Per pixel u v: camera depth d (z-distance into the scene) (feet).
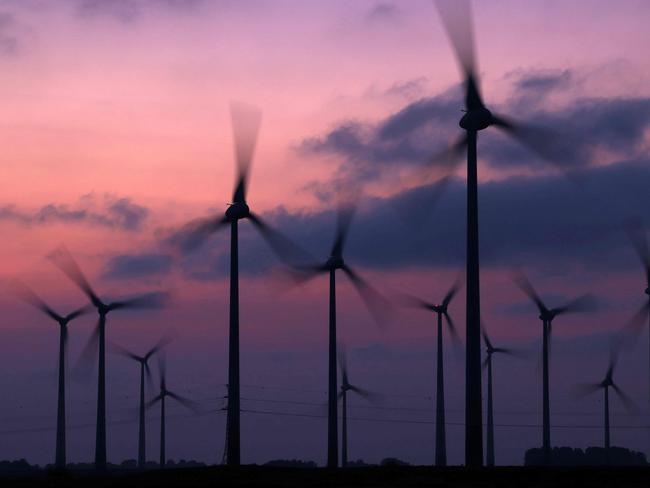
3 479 241.96
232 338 299.99
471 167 252.42
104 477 245.65
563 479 224.12
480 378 245.65
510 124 249.55
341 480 228.02
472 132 252.01
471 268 249.75
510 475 231.71
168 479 235.61
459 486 215.31
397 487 214.90
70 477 249.34
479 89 253.03
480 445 244.63
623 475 230.89
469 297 248.73
